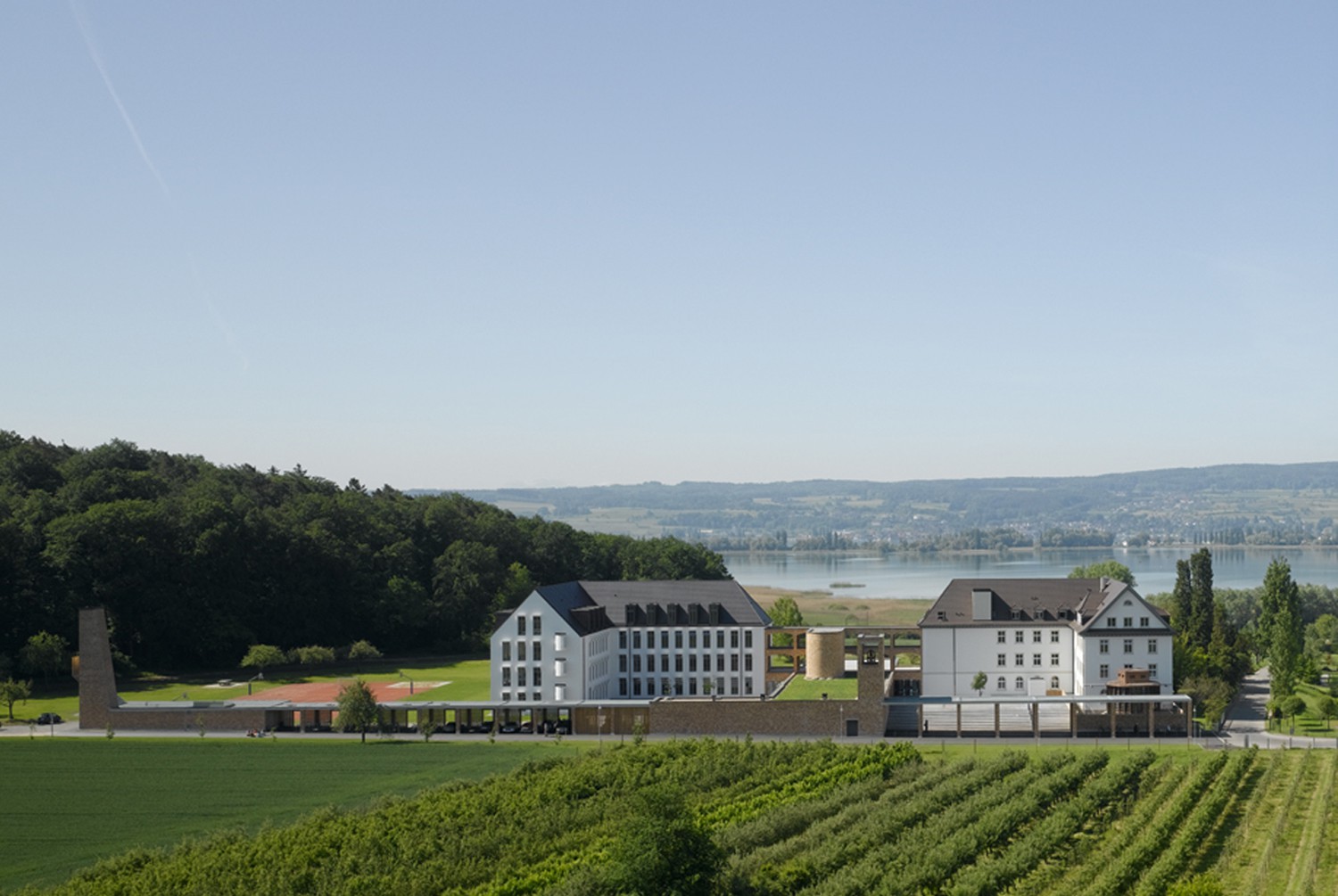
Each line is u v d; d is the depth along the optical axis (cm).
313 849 10181
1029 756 14275
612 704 16512
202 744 15862
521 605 18325
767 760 13512
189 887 9350
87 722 16962
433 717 17300
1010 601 18700
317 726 17050
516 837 10656
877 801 11825
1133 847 9900
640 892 8825
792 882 9262
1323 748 14725
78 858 10750
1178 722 16262
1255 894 9100
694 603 19700
